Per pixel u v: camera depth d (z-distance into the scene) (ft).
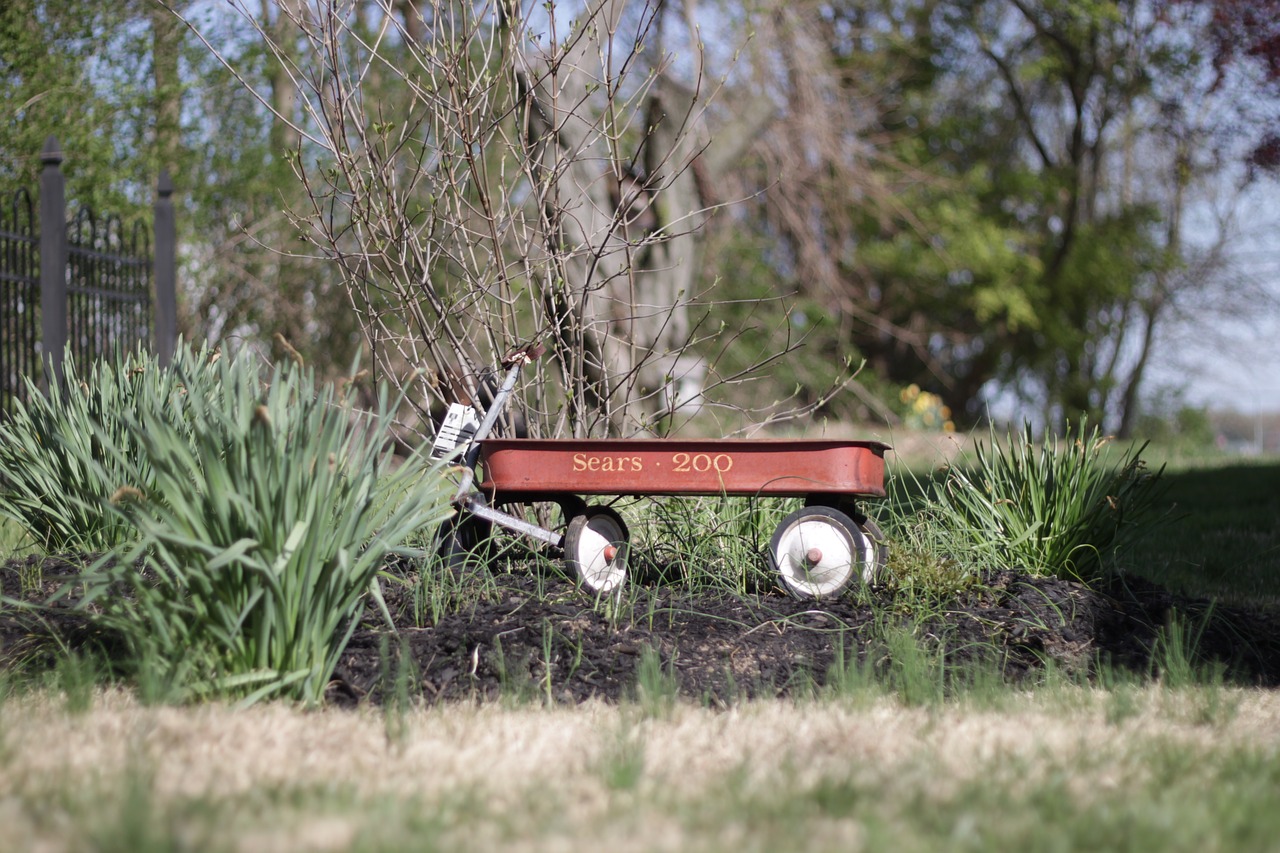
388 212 18.04
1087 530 16.84
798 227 62.85
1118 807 8.59
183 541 10.94
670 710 11.55
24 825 7.82
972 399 99.45
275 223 42.34
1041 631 14.51
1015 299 82.79
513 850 7.62
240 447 11.36
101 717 10.69
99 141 36.83
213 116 42.83
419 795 8.65
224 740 10.10
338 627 13.08
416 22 33.19
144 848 7.25
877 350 90.79
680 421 35.63
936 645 13.98
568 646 13.01
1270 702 12.53
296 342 44.83
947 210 80.38
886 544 15.84
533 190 17.88
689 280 42.73
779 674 13.12
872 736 10.73
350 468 12.57
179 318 42.60
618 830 8.04
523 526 15.37
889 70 77.41
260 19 27.17
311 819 8.07
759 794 8.77
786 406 61.57
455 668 12.59
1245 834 8.09
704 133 42.73
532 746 10.33
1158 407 114.83
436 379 17.61
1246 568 20.92
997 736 10.68
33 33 35.04
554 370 23.12
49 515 17.65
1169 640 14.60
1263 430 114.62
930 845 7.75
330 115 17.35
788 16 54.65
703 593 15.53
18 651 13.00
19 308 27.48
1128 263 89.81
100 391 18.28
